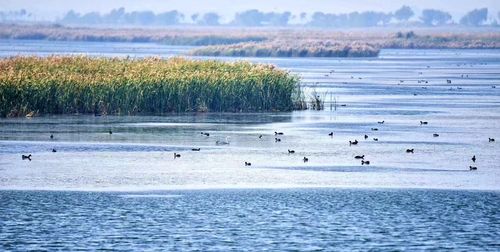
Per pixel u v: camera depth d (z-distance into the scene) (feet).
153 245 115.34
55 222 125.59
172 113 245.04
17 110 232.73
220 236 119.44
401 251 113.39
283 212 131.64
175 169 162.09
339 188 147.33
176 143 191.72
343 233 121.08
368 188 147.13
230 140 196.54
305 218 128.36
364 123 230.07
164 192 143.95
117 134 203.62
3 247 114.01
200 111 249.34
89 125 217.56
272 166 165.58
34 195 140.97
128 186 147.74
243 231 121.90
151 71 249.55
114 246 114.83
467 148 187.32
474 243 116.88
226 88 250.98
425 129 218.79
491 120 238.68
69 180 151.74
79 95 239.30
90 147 185.47
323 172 160.04
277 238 118.62
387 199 139.54
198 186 148.15
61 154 176.65
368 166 165.78
